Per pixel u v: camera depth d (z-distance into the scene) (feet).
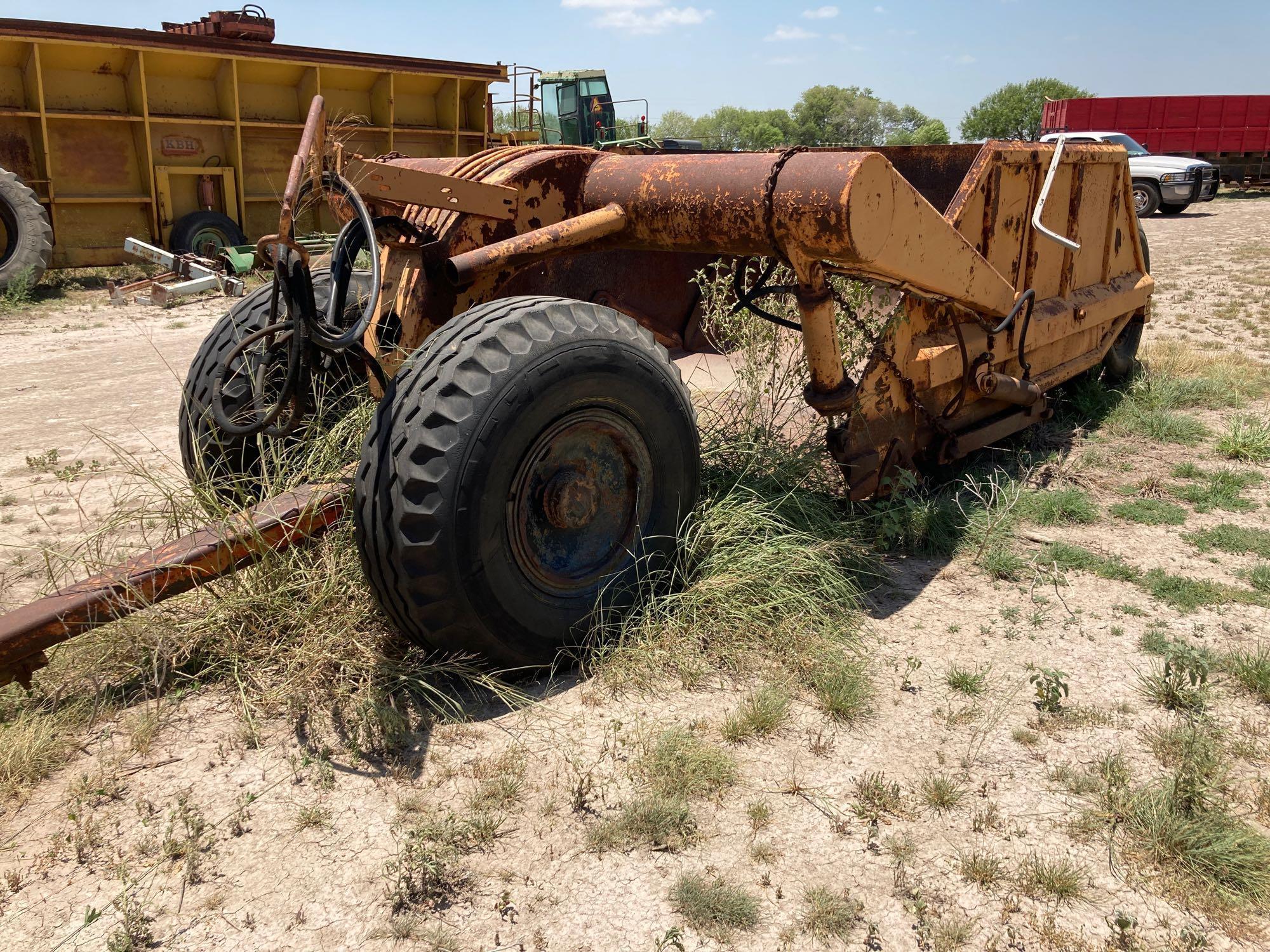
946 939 6.68
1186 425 17.92
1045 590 12.11
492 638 9.51
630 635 10.57
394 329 11.79
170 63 41.68
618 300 15.12
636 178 12.39
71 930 6.84
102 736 9.12
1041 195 14.46
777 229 11.09
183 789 8.36
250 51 42.75
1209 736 8.92
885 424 13.35
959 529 13.64
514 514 9.53
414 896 7.11
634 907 7.04
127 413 20.90
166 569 9.53
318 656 9.82
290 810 8.09
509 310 9.64
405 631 9.43
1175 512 14.24
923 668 10.30
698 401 15.65
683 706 9.61
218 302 38.37
